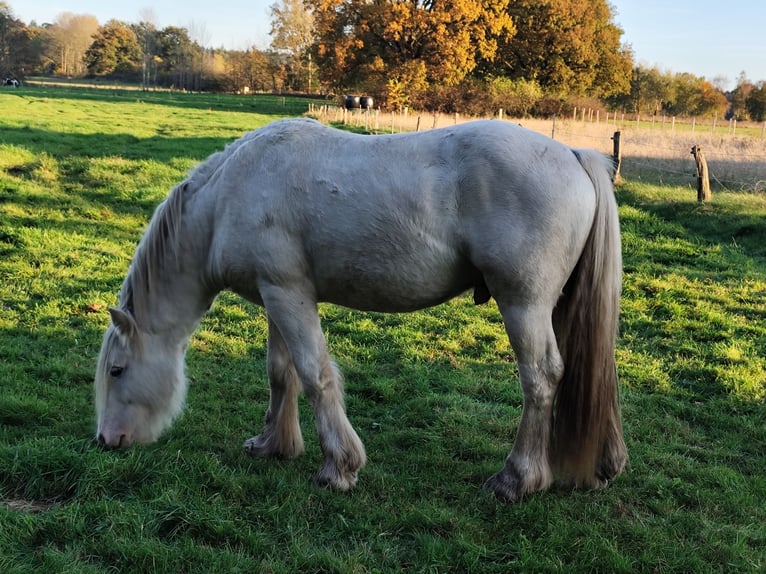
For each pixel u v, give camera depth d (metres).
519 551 2.88
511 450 3.59
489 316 6.71
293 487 3.32
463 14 35.25
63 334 5.56
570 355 3.27
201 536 2.90
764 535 3.10
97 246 8.38
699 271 8.29
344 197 3.12
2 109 25.89
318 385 3.30
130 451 3.47
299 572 2.70
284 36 68.50
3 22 77.81
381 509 3.20
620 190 12.16
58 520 2.85
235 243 3.25
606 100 57.44
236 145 3.46
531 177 3.01
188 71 77.69
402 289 3.21
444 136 3.18
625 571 2.79
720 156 15.67
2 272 7.08
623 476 3.62
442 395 4.78
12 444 3.63
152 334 3.51
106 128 20.69
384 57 37.72
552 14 41.44
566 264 3.12
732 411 4.68
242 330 6.07
